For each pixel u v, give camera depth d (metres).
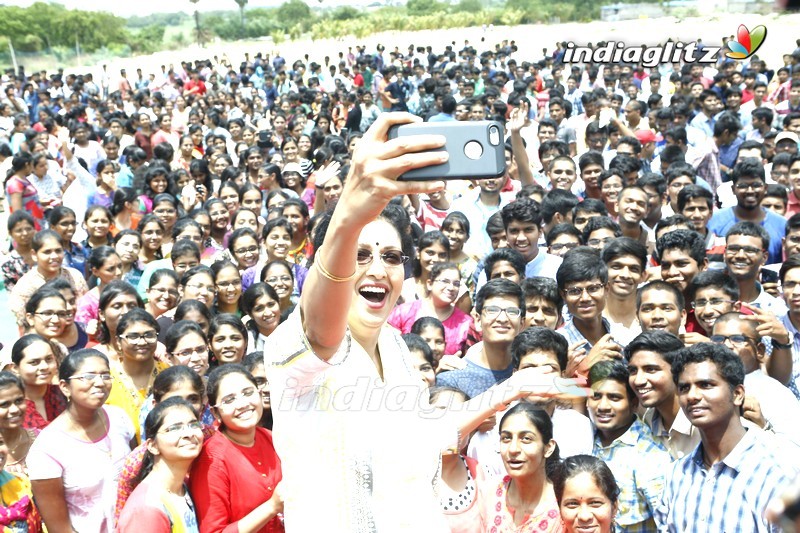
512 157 10.68
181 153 14.84
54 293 6.22
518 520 3.90
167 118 17.67
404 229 2.46
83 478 4.65
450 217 7.76
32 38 54.78
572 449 4.41
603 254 5.96
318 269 1.98
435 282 6.42
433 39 47.09
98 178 11.93
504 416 3.88
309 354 2.11
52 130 17.45
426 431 2.41
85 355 4.75
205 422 5.15
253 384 4.31
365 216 1.89
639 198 7.66
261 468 4.31
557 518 3.79
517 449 3.79
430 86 21.16
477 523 3.84
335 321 2.04
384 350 2.45
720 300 5.50
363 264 2.31
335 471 2.21
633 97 18.81
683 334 5.25
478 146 1.92
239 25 68.00
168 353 5.50
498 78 22.47
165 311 6.66
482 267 7.33
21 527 4.52
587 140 12.06
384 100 21.83
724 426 3.70
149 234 8.26
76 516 4.68
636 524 4.23
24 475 4.75
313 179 11.02
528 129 13.44
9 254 8.92
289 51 53.66
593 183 9.42
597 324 5.66
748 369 4.89
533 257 7.09
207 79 34.00
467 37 45.81
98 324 6.15
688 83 17.52
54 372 5.46
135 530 3.88
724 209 8.12
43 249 7.61
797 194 8.91
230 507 4.14
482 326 5.25
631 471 4.27
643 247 5.97
